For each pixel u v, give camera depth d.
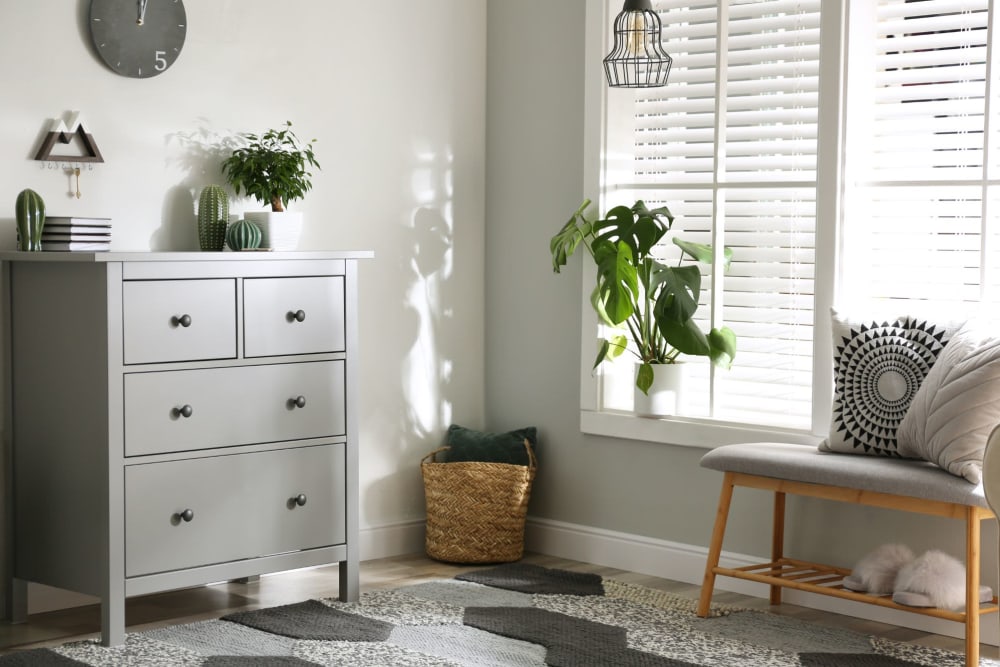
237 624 3.63
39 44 3.71
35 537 3.65
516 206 4.84
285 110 4.29
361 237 4.54
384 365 4.63
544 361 4.77
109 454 3.37
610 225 4.29
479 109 4.90
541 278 4.76
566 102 4.65
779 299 4.18
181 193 4.03
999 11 3.69
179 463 3.52
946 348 3.47
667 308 4.18
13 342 3.69
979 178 3.76
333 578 4.29
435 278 4.79
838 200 3.92
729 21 4.26
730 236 4.29
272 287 3.71
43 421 3.60
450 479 4.53
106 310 3.35
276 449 3.74
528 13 4.76
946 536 3.68
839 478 3.41
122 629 3.42
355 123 4.50
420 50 4.69
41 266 3.57
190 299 3.52
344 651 3.36
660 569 4.39
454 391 4.89
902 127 3.92
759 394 4.23
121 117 3.89
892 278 3.96
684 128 4.45
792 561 3.87
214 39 4.09
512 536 4.54
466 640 3.48
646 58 4.41
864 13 3.95
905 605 3.31
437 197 4.78
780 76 4.19
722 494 3.75
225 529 3.63
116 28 3.84
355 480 3.95
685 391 4.38
